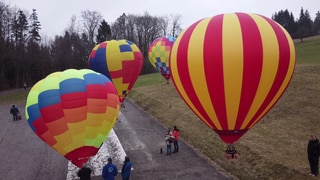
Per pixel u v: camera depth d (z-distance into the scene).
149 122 25.09
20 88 58.75
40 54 65.75
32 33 77.94
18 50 63.53
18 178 15.80
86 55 72.75
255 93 11.12
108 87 13.46
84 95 12.64
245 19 11.25
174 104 28.25
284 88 11.74
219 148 17.66
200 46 11.13
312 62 35.47
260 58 10.67
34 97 12.74
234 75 10.82
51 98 12.43
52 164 17.48
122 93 22.56
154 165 16.30
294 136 17.67
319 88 24.28
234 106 11.36
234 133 12.02
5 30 67.00
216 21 11.44
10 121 28.77
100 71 22.02
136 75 22.59
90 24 79.31
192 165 16.00
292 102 22.56
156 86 39.19
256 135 18.41
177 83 12.45
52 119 12.33
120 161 17.20
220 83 11.03
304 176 13.02
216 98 11.36
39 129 12.55
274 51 10.81
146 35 85.88
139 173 15.43
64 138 12.51
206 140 19.17
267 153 15.70
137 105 32.25
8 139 22.72
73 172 16.25
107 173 12.94
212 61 10.88
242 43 10.71
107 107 13.05
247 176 14.24
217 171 15.12
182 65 11.69
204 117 12.27
